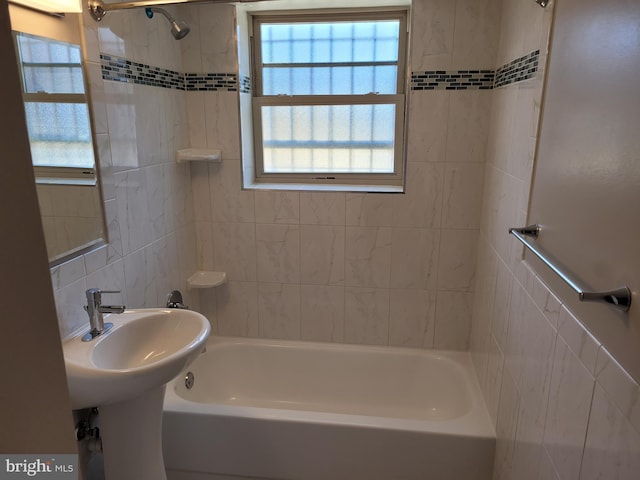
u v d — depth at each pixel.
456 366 2.41
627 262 0.84
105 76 1.72
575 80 1.12
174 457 2.01
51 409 0.64
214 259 2.64
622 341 0.86
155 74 2.11
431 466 1.88
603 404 0.93
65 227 1.54
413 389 2.54
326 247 2.53
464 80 2.20
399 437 1.86
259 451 1.95
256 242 2.58
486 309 2.13
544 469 1.27
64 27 1.51
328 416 1.92
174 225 2.35
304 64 2.61
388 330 2.59
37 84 1.40
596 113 1.00
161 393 1.61
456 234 2.39
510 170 1.76
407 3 2.39
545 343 1.30
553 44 1.30
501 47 2.03
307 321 2.65
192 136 2.49
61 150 1.51
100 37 1.69
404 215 2.41
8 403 0.59
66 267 1.54
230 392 2.66
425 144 2.30
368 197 2.42
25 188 0.58
